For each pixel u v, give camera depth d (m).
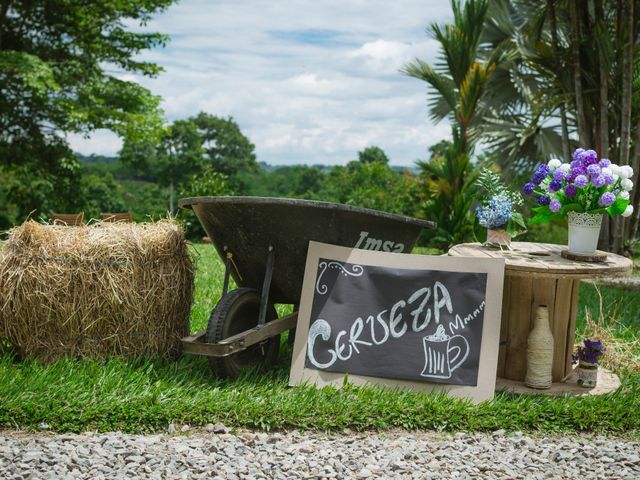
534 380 4.16
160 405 3.47
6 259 4.20
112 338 4.21
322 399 3.67
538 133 13.62
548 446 3.35
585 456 3.24
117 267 4.18
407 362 4.01
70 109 18.25
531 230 16.53
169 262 4.35
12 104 18.77
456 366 3.97
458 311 4.07
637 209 11.63
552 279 4.29
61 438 3.21
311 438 3.37
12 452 3.00
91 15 20.27
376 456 3.14
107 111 18.86
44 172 19.97
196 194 18.06
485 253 4.51
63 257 4.14
